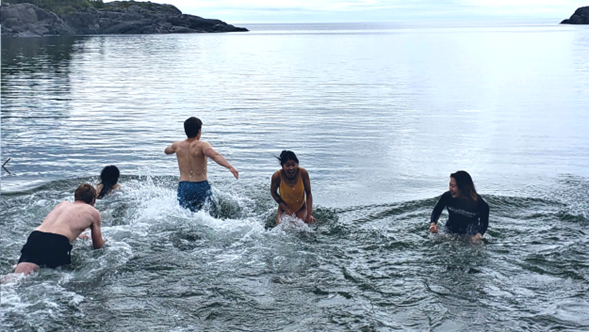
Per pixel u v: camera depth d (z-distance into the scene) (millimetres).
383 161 9531
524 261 5086
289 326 3934
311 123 13055
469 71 25688
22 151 10031
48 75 23500
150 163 9297
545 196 7297
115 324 3916
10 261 5031
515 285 4594
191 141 6855
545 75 23297
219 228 6012
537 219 6332
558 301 4301
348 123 13039
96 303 4234
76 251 5254
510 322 3963
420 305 4238
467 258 5172
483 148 10453
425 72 25406
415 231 5941
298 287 4578
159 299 4340
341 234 5891
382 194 7559
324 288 4555
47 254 4797
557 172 8664
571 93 17625
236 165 9273
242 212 6766
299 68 27906
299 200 6383
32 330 3785
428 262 5090
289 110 14930
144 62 31375
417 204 6898
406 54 39219
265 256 5250
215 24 107000
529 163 9281
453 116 13922
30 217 6332
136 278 4719
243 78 22953
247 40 67125
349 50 45062
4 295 4281
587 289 4516
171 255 5242
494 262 5074
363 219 6379
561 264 5004
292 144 10875
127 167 9000
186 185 6727
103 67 27906
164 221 6184
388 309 4188
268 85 20547
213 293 4457
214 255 5270
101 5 103438
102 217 6395
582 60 31422
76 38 66812
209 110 14906
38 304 4164
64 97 17062
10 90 18516
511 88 19219
